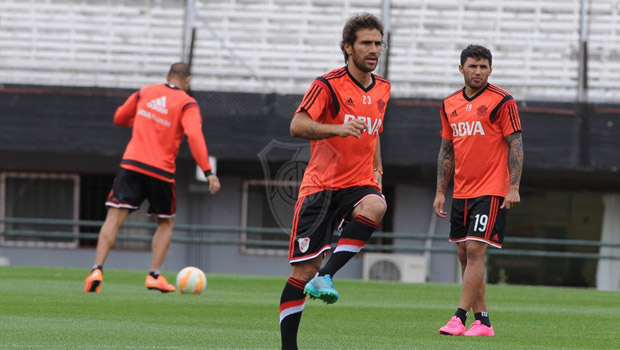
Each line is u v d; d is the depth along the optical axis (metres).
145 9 71.75
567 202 69.00
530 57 71.25
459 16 72.06
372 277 66.12
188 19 70.94
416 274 66.00
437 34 71.88
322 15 71.94
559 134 62.84
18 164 68.12
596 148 62.75
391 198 68.50
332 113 19.00
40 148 63.59
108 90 63.91
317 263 18.55
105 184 68.94
